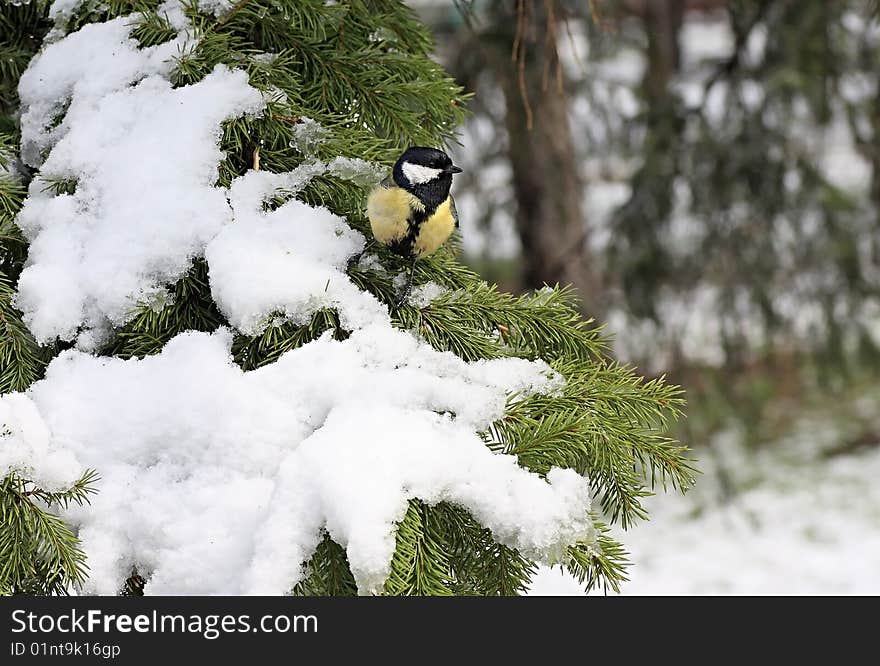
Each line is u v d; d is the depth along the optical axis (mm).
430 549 2570
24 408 2711
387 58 3770
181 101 3254
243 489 2656
